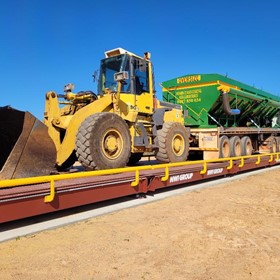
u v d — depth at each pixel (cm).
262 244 425
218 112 1309
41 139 529
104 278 322
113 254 381
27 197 420
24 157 500
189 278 326
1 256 368
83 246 403
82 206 577
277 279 330
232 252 396
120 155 655
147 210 579
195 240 434
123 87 777
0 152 548
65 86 727
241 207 622
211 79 1212
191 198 688
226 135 1180
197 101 1259
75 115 637
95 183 515
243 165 1018
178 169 715
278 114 1848
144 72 833
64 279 319
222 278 328
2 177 465
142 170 639
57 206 460
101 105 683
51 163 534
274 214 573
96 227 477
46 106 671
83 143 597
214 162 894
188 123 1276
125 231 462
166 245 413
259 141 1527
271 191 788
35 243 408
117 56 801
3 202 395
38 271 334
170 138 834
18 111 516
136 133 752
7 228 450
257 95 1537
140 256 378
